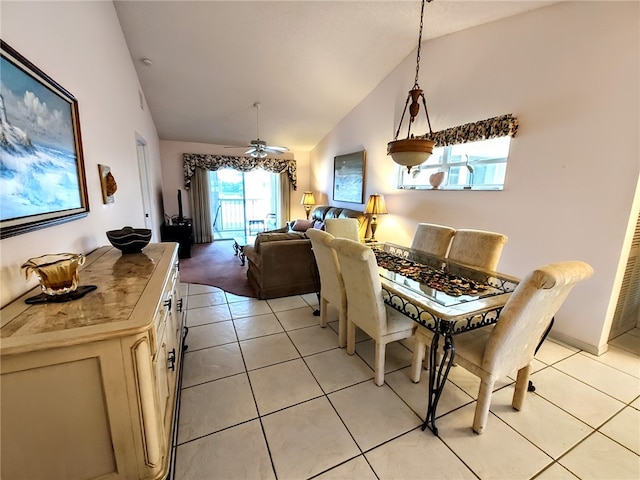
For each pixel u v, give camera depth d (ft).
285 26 9.96
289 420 5.42
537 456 4.75
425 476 4.41
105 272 4.83
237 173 24.27
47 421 2.93
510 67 8.63
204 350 7.66
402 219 13.41
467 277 6.61
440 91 10.94
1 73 3.42
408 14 9.23
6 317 3.15
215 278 13.62
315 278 11.64
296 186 24.16
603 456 4.76
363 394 6.12
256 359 7.30
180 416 5.45
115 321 3.08
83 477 3.18
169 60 11.60
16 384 2.76
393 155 6.05
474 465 4.59
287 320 9.40
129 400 3.12
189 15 9.36
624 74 6.51
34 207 4.09
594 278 7.38
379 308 5.99
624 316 8.30
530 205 8.42
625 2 6.37
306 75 13.17
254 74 12.89
